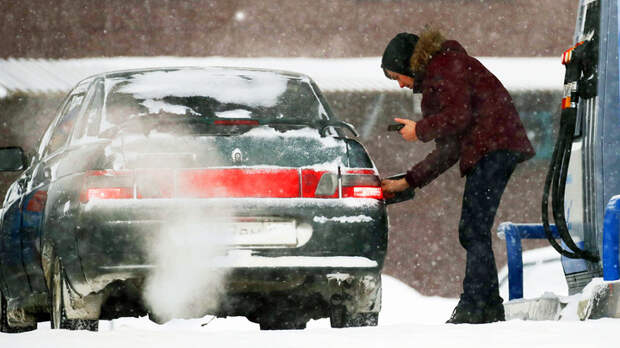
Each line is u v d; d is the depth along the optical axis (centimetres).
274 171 1697
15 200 2052
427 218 7369
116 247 1653
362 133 6962
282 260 1667
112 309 1817
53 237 1742
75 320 1733
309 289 1769
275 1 7431
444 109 1744
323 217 1694
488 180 1748
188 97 1922
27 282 2006
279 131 1731
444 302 4697
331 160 1734
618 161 1816
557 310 1784
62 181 1766
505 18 7612
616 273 1691
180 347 1235
